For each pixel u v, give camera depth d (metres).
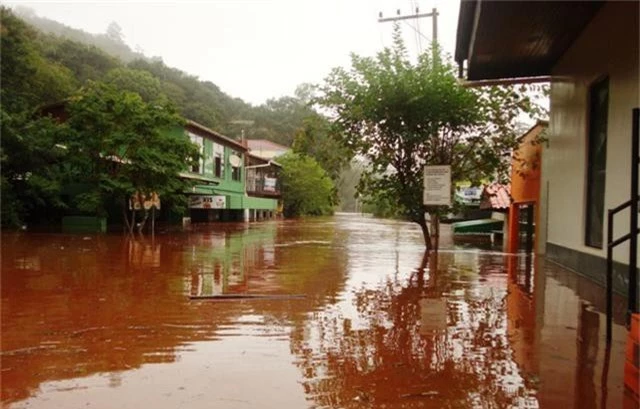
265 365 4.29
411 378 3.96
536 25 8.83
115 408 3.40
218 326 5.64
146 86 48.88
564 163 10.62
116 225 26.14
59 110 27.05
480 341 5.00
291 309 6.54
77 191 24.53
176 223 31.16
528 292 7.69
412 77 12.46
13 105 23.22
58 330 5.49
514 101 12.80
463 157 13.41
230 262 11.83
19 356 4.56
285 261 12.09
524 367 4.21
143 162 20.55
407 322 5.79
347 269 10.56
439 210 13.59
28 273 9.72
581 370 4.12
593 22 8.57
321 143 14.17
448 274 9.73
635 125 4.53
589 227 9.19
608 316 4.93
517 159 13.32
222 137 36.47
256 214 46.38
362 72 12.91
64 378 3.98
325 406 3.44
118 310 6.50
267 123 83.38
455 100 12.39
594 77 8.55
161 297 7.39
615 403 3.46
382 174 13.88
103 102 20.97
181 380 3.93
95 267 10.70
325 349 4.74
